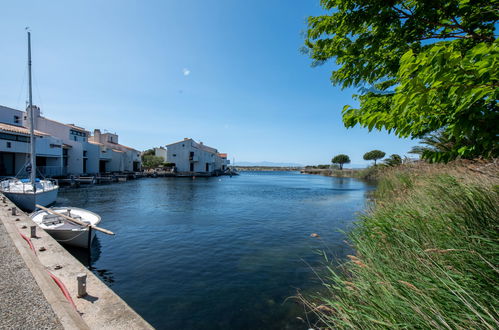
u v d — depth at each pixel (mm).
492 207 3105
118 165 47281
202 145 72188
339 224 11906
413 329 2041
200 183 41062
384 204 7578
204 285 5762
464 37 2234
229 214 14812
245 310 4738
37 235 6781
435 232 3551
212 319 4492
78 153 34594
